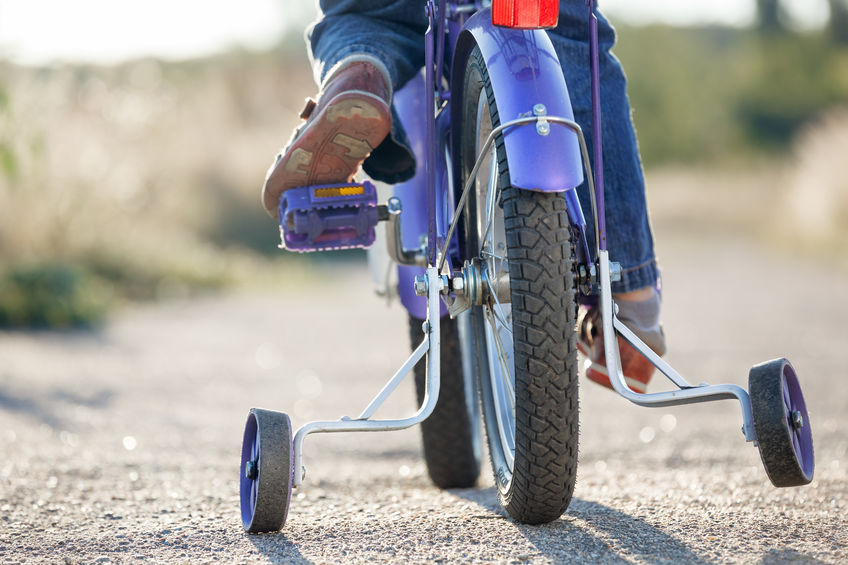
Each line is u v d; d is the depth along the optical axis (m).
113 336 12.45
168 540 3.46
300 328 13.70
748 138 60.69
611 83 3.72
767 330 11.92
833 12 67.19
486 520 3.53
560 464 3.15
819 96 62.25
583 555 3.08
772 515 3.53
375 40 3.71
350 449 6.24
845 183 25.00
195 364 10.24
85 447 5.85
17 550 3.38
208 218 25.22
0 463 5.05
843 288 17.23
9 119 13.49
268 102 34.19
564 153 3.03
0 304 12.96
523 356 3.07
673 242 30.56
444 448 4.64
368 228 3.65
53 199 16.56
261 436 3.30
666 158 57.75
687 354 9.98
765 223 31.98
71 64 23.62
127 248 18.22
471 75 3.42
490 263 3.36
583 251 3.30
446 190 3.79
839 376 8.41
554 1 3.08
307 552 3.22
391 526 3.52
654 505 3.79
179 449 5.97
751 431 3.03
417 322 4.52
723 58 69.25
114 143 20.27
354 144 3.49
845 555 3.02
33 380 8.59
